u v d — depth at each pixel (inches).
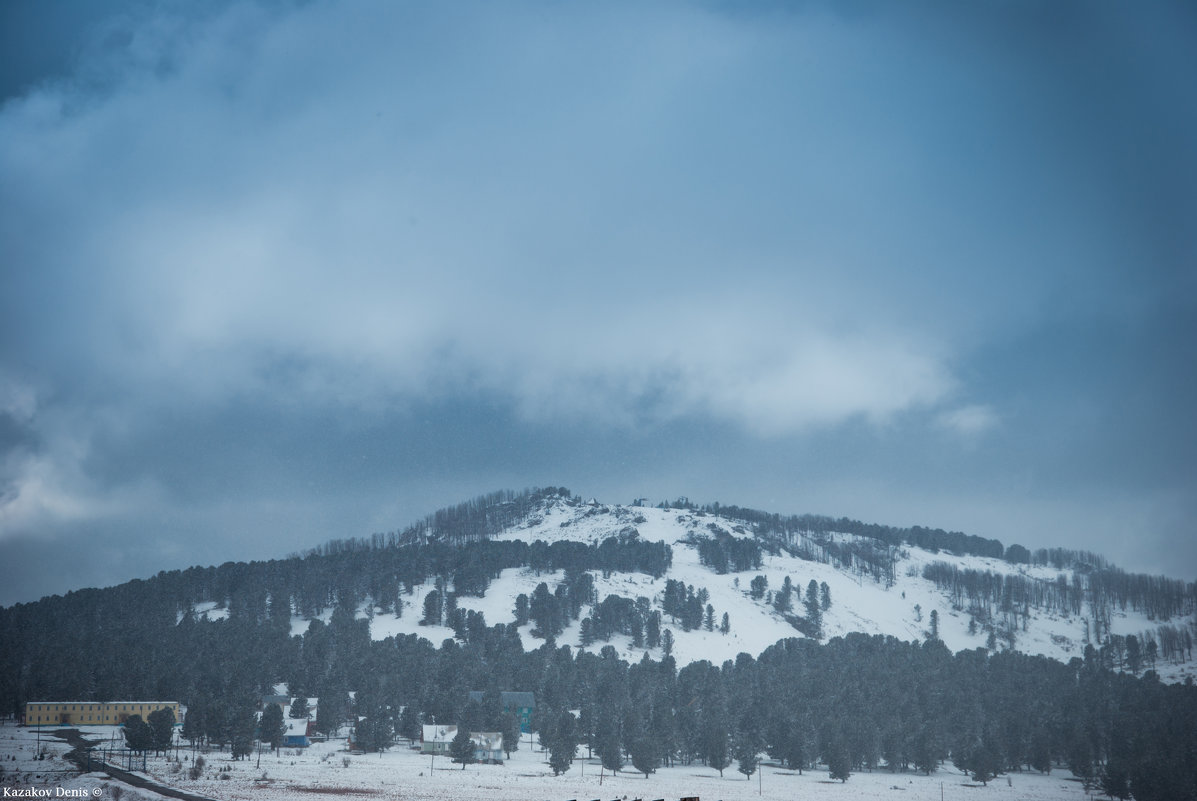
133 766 7313.0
